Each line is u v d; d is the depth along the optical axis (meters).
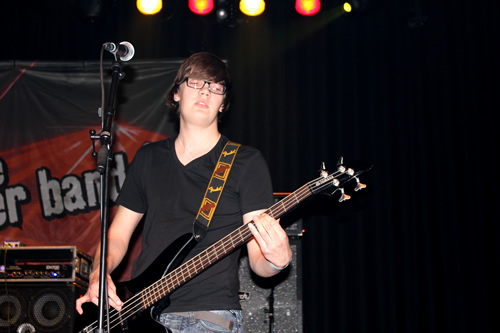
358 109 4.50
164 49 4.64
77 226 4.12
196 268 1.94
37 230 4.11
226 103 2.44
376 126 4.47
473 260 4.17
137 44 4.62
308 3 4.40
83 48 4.64
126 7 4.69
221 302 1.92
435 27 4.61
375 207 4.30
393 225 4.28
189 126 2.23
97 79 4.41
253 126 4.51
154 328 1.94
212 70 2.27
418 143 4.43
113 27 4.64
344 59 4.62
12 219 4.12
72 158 4.24
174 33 4.66
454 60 4.53
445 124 4.43
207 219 2.03
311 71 4.59
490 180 4.28
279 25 4.69
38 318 2.83
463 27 4.58
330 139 4.47
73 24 4.68
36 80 4.38
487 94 4.44
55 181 4.20
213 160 2.16
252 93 4.57
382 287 4.16
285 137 4.47
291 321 3.02
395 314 4.13
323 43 4.64
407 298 4.14
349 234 4.26
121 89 4.38
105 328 1.99
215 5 4.23
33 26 4.68
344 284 4.16
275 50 4.65
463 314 4.09
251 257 2.06
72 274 2.89
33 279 2.87
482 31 4.54
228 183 2.09
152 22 4.65
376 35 4.65
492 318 4.05
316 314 4.12
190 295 1.93
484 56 4.50
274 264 1.86
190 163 2.15
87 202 4.17
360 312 4.11
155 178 2.18
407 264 4.21
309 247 4.23
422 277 4.18
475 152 4.36
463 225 4.24
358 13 4.24
